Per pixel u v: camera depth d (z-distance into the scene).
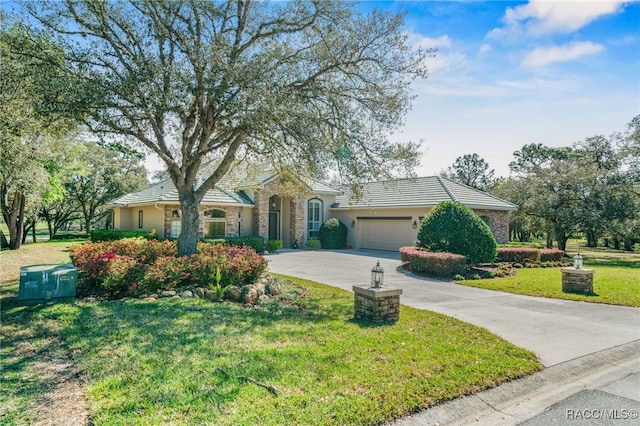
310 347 5.21
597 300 9.43
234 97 8.59
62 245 22.94
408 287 11.12
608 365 5.35
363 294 6.96
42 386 3.89
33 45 8.42
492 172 47.81
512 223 31.33
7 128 9.09
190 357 4.71
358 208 24.22
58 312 6.71
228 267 9.19
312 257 18.92
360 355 4.96
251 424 3.23
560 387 4.60
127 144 11.24
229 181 18.25
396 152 10.15
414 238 21.41
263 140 10.12
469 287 11.23
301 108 9.10
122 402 3.55
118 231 21.83
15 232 20.09
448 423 3.64
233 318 6.66
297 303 8.34
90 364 4.45
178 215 20.12
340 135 10.09
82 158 31.62
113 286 8.14
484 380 4.43
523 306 8.75
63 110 8.04
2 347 5.04
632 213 21.03
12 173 13.56
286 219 25.27
